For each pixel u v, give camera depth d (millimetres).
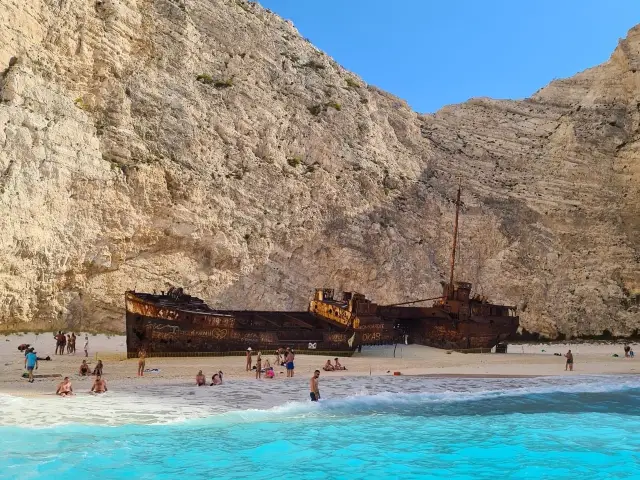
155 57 52906
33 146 38562
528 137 75375
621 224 66250
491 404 22422
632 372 33188
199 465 14344
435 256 62688
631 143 68938
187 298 35156
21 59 41094
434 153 72875
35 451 14000
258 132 57406
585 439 18078
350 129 64688
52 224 39031
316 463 15086
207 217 48531
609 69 76750
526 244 64500
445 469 15172
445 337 45312
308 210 55531
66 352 33125
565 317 60875
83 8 46969
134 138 47031
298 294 52094
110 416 16906
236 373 26875
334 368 29953
